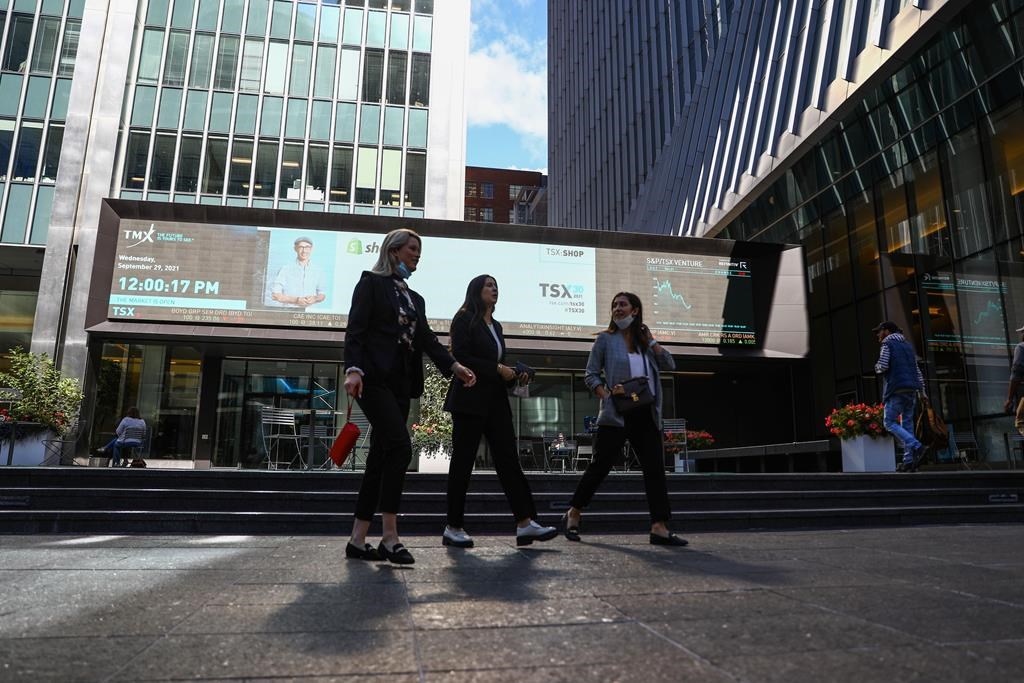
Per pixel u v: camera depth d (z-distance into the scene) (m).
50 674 1.67
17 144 21.42
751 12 22.75
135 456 14.46
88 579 3.08
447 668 1.72
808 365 19.92
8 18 22.30
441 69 24.78
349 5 24.77
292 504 5.89
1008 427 13.70
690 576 3.13
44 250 21.08
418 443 13.10
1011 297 13.74
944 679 1.60
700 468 18.69
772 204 22.64
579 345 19.08
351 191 23.17
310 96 23.66
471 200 80.12
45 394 13.15
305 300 18.22
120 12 22.81
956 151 15.33
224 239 18.27
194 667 1.73
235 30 23.72
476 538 5.16
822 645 1.90
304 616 2.31
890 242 17.52
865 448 9.88
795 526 6.18
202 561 3.68
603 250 19.77
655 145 31.75
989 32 14.02
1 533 5.33
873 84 16.42
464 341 4.51
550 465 17.94
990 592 2.71
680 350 19.44
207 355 19.56
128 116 22.25
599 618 2.26
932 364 15.95
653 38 32.75
